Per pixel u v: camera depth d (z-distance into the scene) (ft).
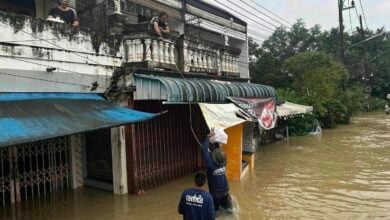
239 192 33.94
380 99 163.84
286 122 71.46
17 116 22.54
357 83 134.51
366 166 44.47
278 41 129.29
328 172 41.68
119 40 33.47
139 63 33.73
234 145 38.52
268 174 41.24
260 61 109.40
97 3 35.53
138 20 46.42
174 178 37.55
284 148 59.41
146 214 28.02
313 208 29.27
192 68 41.83
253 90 49.80
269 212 28.37
